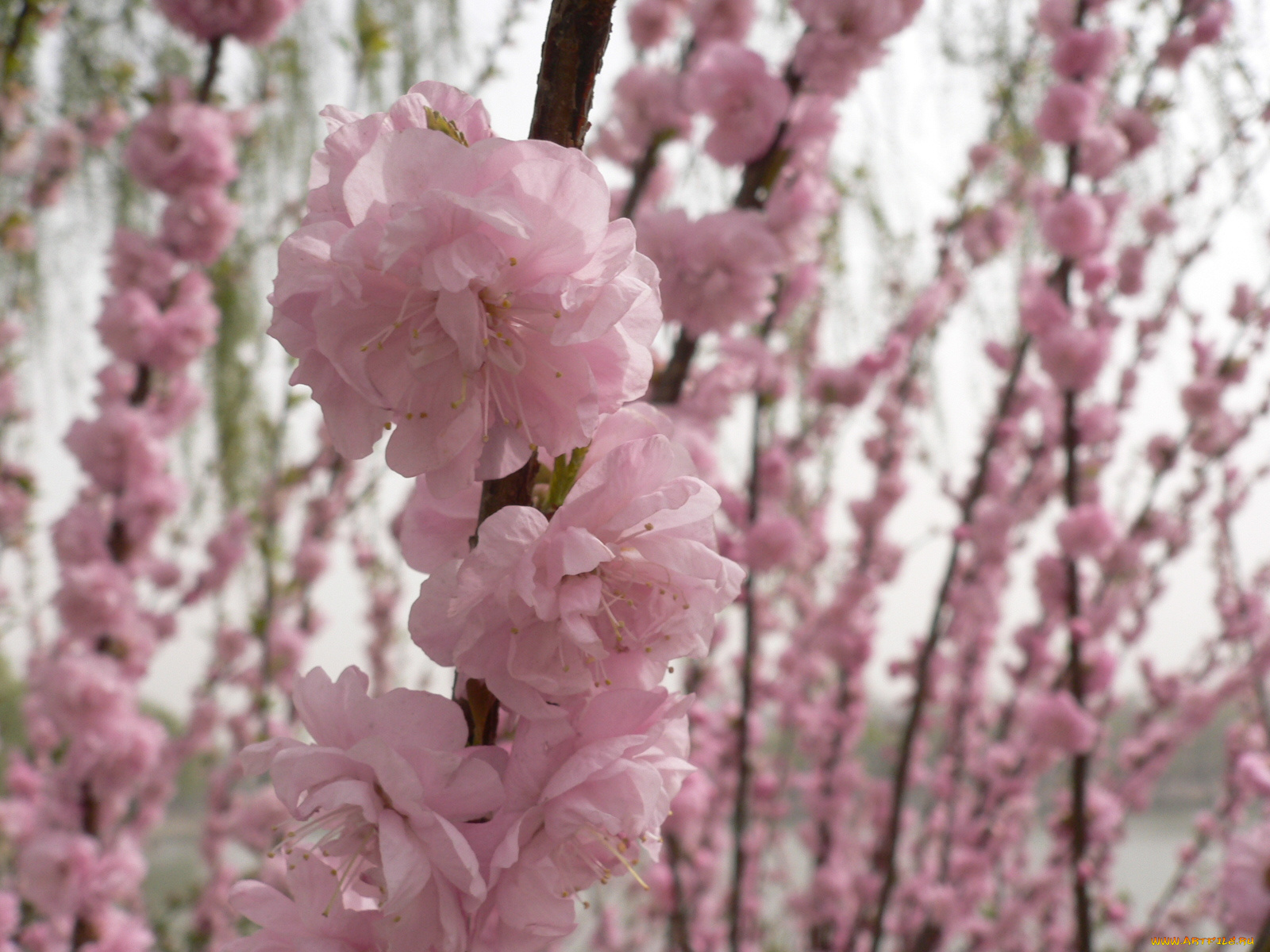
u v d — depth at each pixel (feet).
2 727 2.48
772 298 1.59
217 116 1.65
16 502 2.15
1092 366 1.63
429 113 0.52
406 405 0.51
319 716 0.52
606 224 0.50
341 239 0.49
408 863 0.49
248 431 2.29
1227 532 2.36
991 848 2.19
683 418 1.19
